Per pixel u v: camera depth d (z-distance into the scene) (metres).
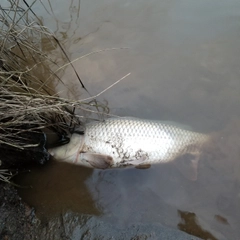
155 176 0.82
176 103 0.99
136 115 0.96
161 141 0.85
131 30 1.21
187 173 0.82
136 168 0.84
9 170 0.78
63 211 0.74
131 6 1.31
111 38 1.17
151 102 0.99
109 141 0.84
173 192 0.78
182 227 0.70
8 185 0.74
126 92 1.01
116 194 0.78
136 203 0.76
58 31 1.19
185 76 1.05
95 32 1.20
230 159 0.84
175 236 0.68
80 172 0.83
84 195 0.78
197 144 0.87
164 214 0.73
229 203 0.75
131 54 1.12
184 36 1.17
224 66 1.07
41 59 1.06
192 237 0.68
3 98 0.66
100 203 0.76
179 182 0.80
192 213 0.74
